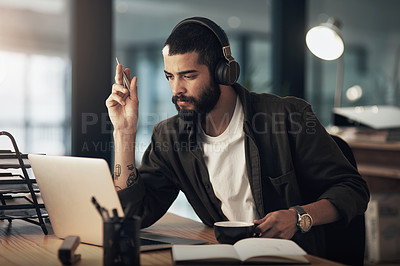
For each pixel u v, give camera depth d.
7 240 1.52
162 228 1.76
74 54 3.62
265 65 6.70
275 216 1.47
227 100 1.82
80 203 1.42
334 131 4.17
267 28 6.67
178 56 1.61
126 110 1.73
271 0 5.05
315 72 6.31
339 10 6.46
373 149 4.09
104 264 1.14
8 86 5.62
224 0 6.55
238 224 1.43
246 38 6.76
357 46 6.70
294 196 1.79
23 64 5.78
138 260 1.14
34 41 5.88
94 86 3.67
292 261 1.21
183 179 1.88
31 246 1.44
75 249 1.27
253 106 1.87
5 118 5.54
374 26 6.70
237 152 1.83
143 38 6.81
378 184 4.04
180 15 6.62
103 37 3.70
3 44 5.68
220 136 1.83
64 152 4.95
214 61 1.65
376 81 6.66
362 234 1.78
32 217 1.63
